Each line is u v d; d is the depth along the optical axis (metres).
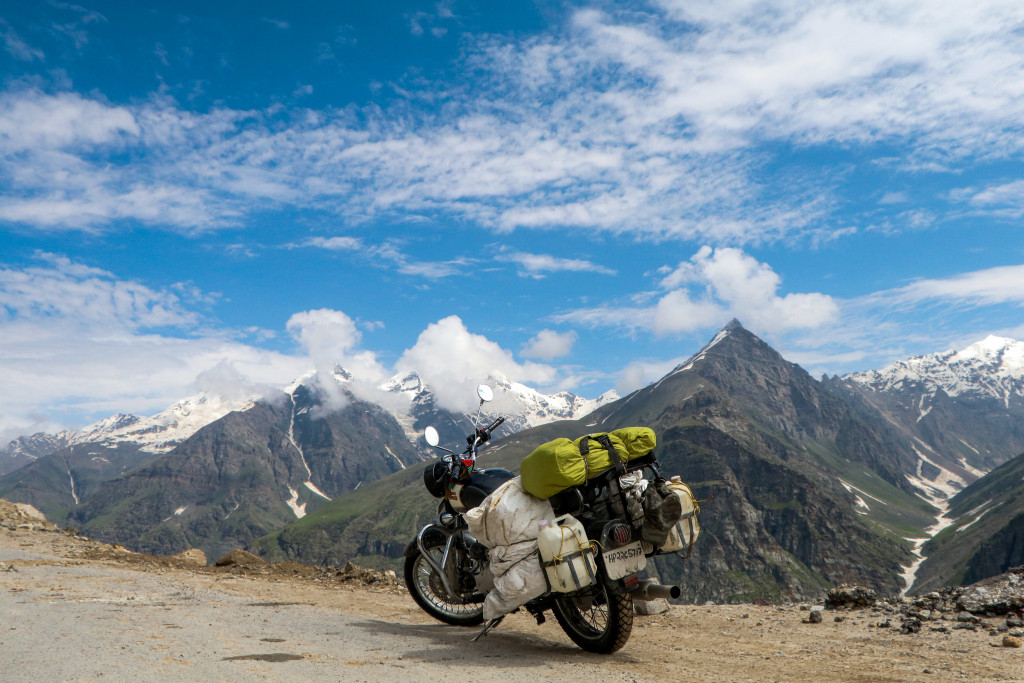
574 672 6.15
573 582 6.62
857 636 8.66
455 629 8.59
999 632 8.59
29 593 10.05
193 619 8.26
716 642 8.23
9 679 5.02
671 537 7.16
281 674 5.51
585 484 7.05
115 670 5.34
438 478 8.44
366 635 7.77
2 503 24.12
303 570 15.64
